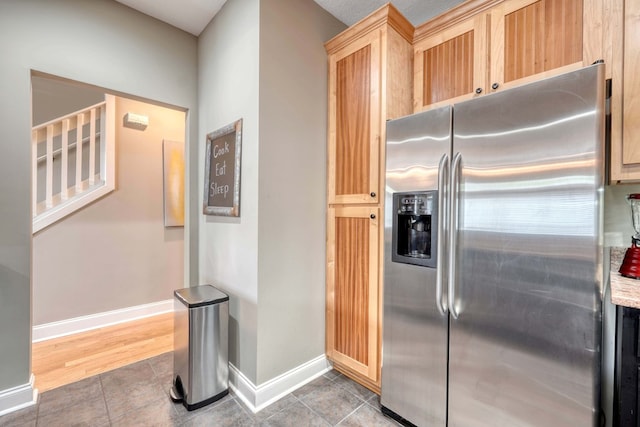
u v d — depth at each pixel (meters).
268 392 1.83
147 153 3.31
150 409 1.77
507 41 1.58
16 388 1.76
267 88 1.82
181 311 1.85
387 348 1.70
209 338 1.83
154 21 2.34
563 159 1.12
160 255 3.40
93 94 3.19
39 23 1.84
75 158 3.01
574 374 1.09
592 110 1.06
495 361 1.29
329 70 2.18
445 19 1.81
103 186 3.03
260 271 1.80
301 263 2.03
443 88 1.83
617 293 1.00
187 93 2.54
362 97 1.94
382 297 1.81
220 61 2.21
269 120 1.84
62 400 1.84
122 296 3.15
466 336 1.37
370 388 1.97
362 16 2.24
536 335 1.18
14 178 1.76
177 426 1.63
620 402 1.02
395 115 1.86
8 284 1.74
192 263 2.60
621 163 1.20
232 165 2.02
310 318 2.10
